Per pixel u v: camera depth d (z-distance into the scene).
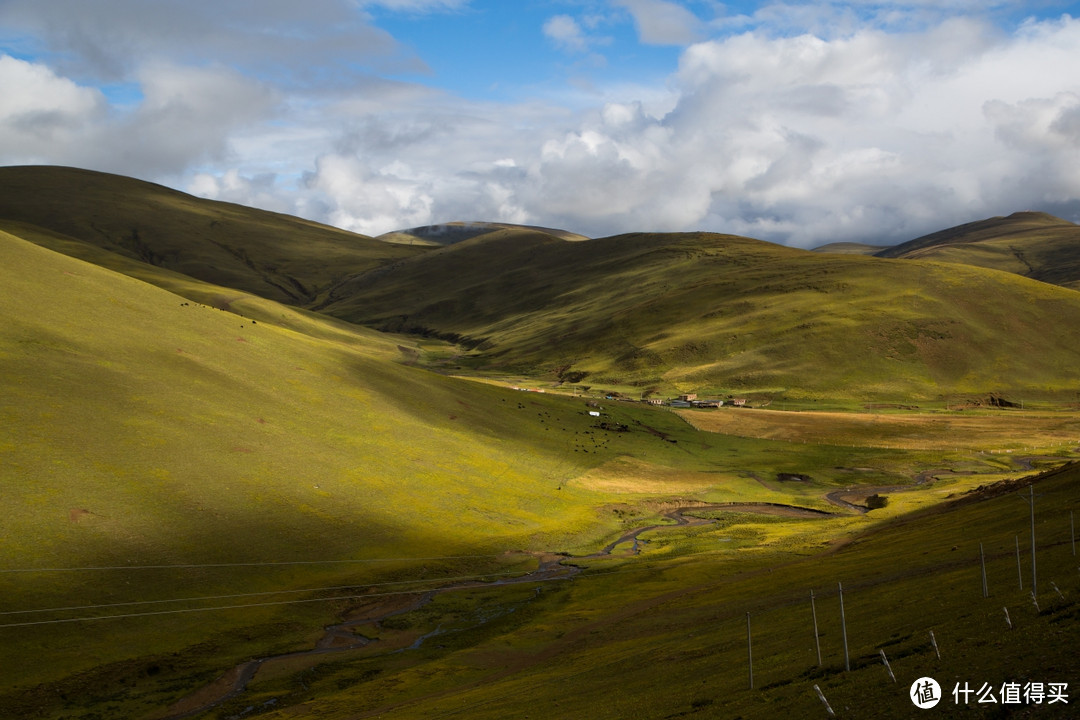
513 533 105.44
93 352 110.00
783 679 33.28
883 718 24.69
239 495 91.00
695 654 44.97
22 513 72.38
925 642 32.44
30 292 119.44
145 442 93.50
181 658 61.12
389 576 84.50
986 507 78.62
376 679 58.06
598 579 87.75
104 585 67.44
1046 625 28.89
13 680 53.25
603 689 41.28
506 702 43.38
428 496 111.12
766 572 76.56
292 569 80.88
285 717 49.69
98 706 52.91
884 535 87.44
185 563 74.94
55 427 88.31
